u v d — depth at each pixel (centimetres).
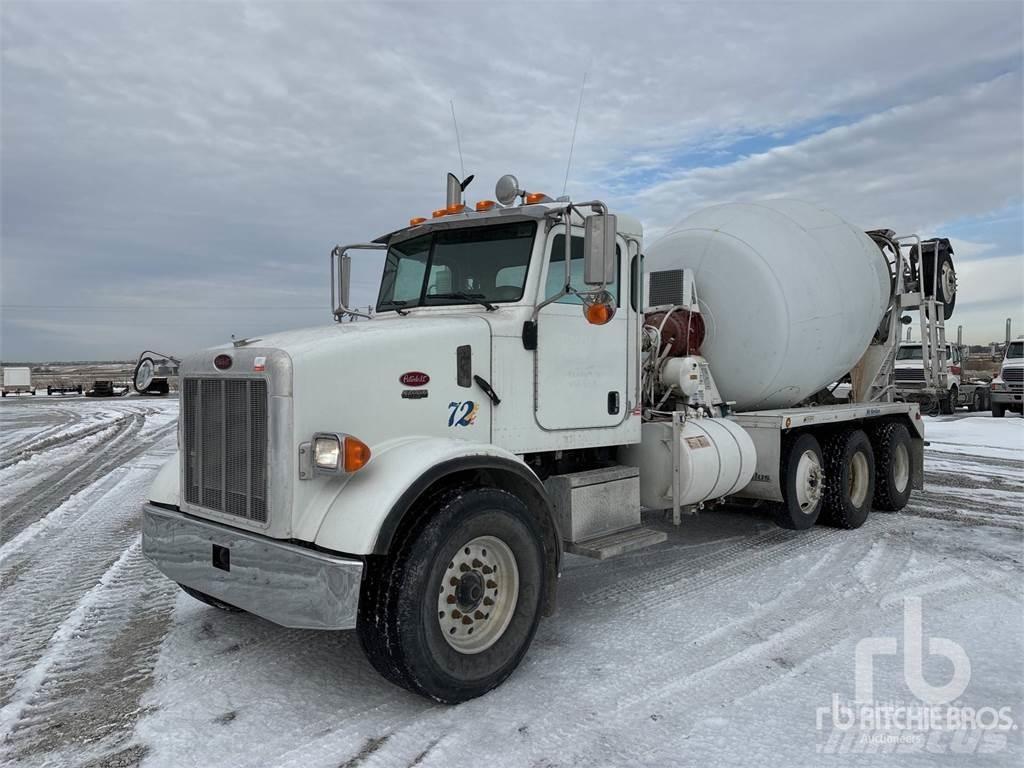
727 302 700
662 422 551
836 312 737
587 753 311
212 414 386
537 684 379
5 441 1636
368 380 373
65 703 359
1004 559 616
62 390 4875
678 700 360
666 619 475
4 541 691
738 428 645
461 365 412
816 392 820
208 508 390
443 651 347
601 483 488
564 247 467
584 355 482
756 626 461
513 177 455
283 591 339
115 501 899
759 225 725
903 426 853
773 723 337
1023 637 441
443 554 347
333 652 422
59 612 491
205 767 301
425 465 350
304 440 350
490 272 463
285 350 350
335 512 341
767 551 646
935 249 900
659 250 748
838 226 798
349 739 323
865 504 762
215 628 459
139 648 428
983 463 1241
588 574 579
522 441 444
